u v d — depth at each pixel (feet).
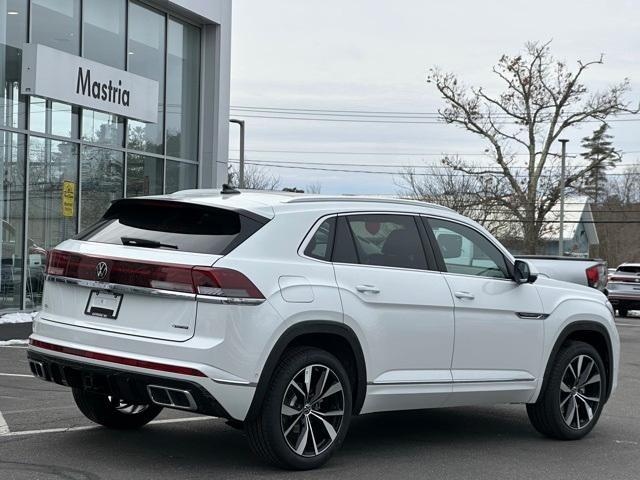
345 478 18.72
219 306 17.43
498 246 23.53
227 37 74.79
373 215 20.97
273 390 18.12
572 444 23.81
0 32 51.72
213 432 22.80
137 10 65.26
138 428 22.93
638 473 20.58
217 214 18.94
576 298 24.84
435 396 21.25
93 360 18.24
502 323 22.59
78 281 19.02
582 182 159.22
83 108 58.13
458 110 151.74
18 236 53.42
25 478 17.54
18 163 53.26
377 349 19.94
